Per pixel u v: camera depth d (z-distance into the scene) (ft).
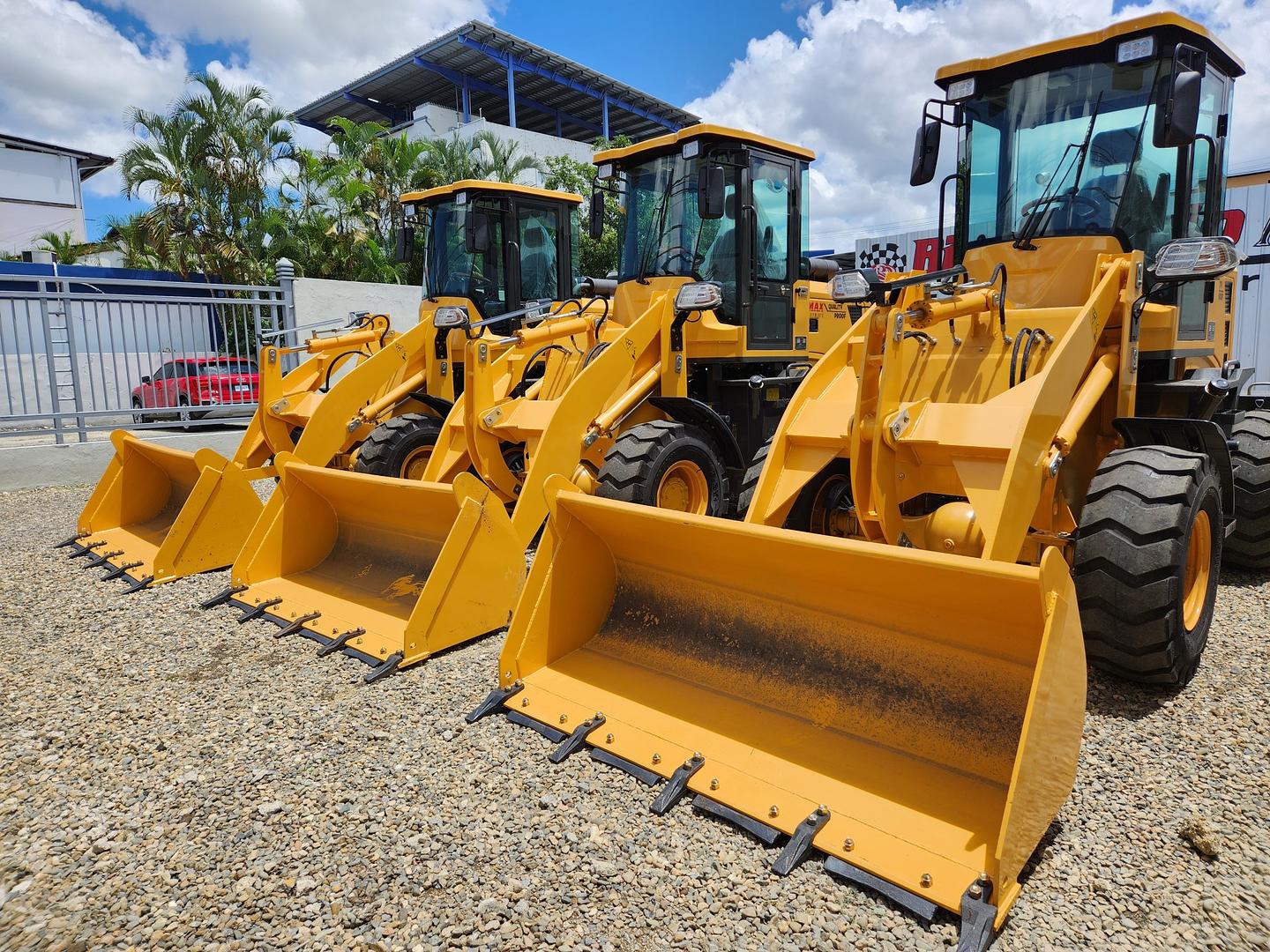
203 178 64.59
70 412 32.07
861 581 9.16
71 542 21.12
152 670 13.17
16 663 13.60
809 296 22.13
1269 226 26.45
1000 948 6.93
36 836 8.91
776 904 7.59
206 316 34.47
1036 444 10.75
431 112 104.83
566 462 16.83
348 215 69.87
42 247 92.94
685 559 11.06
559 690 11.19
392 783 9.73
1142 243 13.29
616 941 7.20
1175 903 7.43
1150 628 10.86
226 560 18.67
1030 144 13.99
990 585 7.91
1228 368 14.02
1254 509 16.55
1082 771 9.54
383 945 7.25
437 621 13.34
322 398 22.77
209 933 7.45
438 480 20.11
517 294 26.40
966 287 12.80
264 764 10.24
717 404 20.26
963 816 7.98
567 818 8.94
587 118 125.08
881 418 11.55
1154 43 12.55
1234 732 10.38
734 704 10.19
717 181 17.29
